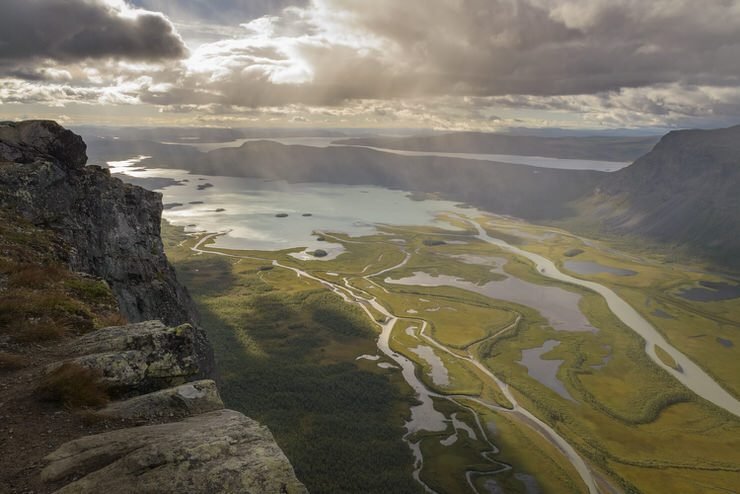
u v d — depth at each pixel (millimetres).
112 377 21500
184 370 23438
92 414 18312
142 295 65812
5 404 18656
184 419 19266
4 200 52781
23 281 33375
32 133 65188
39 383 20203
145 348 23578
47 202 57562
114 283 62594
